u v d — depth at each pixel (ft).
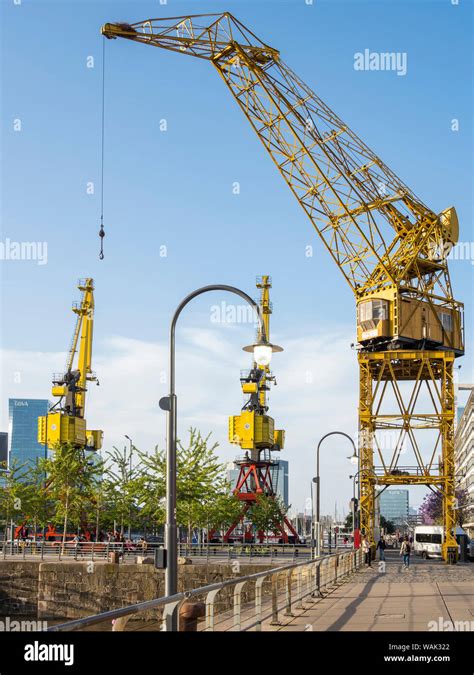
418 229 236.22
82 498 311.27
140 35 214.28
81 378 387.14
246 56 223.71
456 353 239.91
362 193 234.99
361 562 202.18
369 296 231.50
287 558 230.89
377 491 274.77
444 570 185.78
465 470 584.40
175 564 54.95
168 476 56.34
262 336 58.90
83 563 212.02
